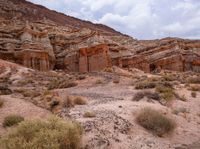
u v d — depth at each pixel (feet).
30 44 158.30
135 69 177.99
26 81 106.01
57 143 22.59
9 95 66.64
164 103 54.80
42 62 158.40
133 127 37.09
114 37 252.01
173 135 38.63
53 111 46.32
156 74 168.14
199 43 236.02
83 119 36.68
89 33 181.98
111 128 34.22
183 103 58.90
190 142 37.27
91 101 55.62
